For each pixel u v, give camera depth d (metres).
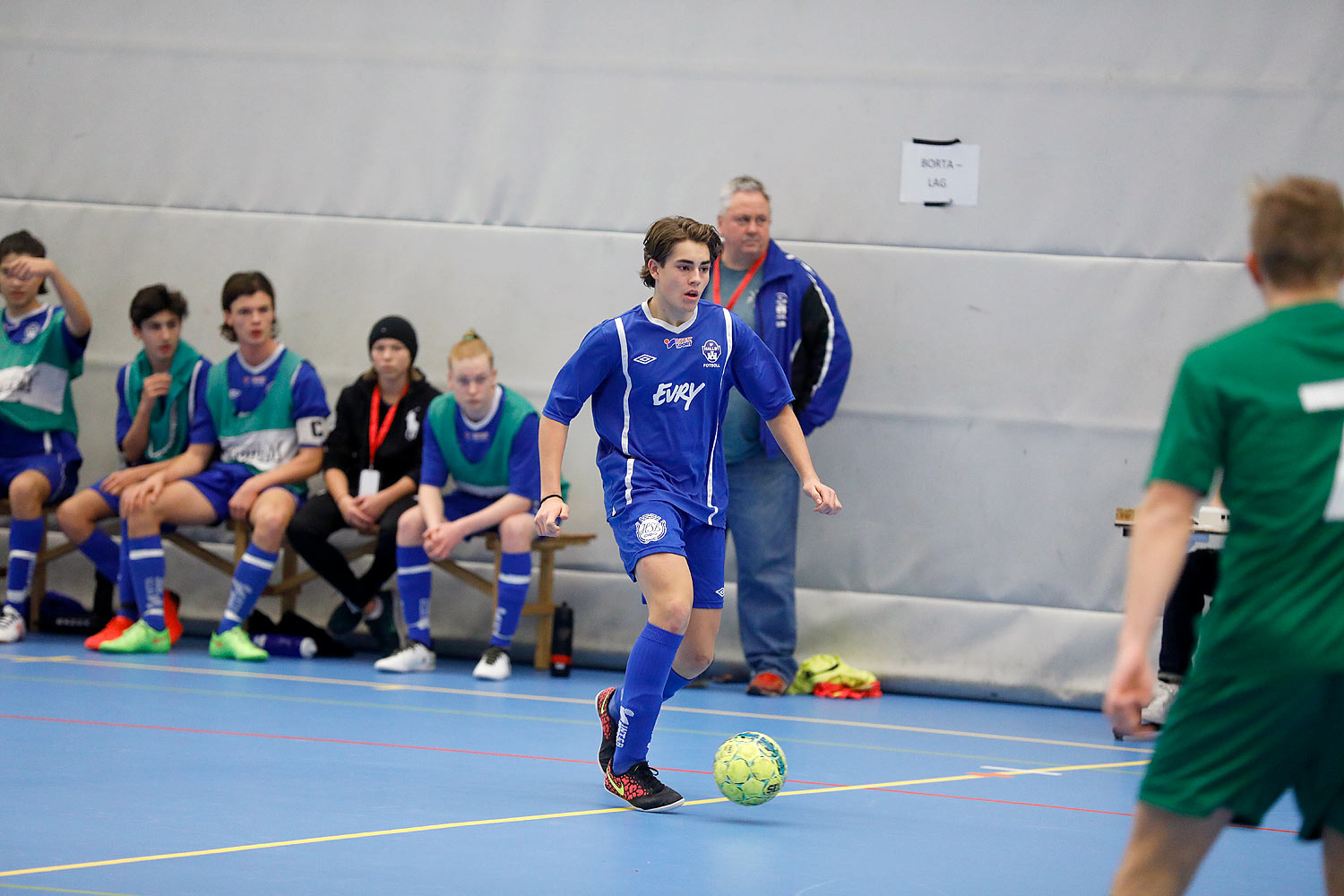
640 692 11.71
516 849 10.05
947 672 22.70
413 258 24.30
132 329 24.89
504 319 24.08
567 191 23.88
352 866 9.25
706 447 12.34
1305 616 6.01
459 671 22.05
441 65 24.16
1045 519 22.58
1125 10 22.34
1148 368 22.36
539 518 12.12
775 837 10.98
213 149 24.80
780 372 12.67
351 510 21.88
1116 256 22.44
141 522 21.67
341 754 13.84
